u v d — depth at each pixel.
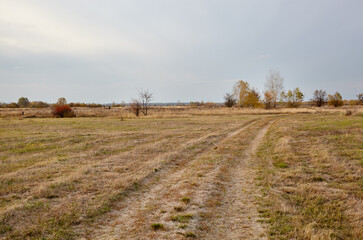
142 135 18.28
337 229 4.57
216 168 9.14
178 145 14.17
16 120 32.28
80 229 4.81
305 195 6.24
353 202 5.61
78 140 15.92
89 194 6.54
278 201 5.90
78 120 32.62
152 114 43.12
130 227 4.88
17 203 5.86
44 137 16.89
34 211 5.46
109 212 5.62
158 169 9.19
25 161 10.48
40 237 4.46
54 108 41.53
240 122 27.67
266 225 4.88
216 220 5.17
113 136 17.64
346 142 12.04
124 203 6.14
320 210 5.38
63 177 7.90
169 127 23.80
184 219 5.12
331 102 58.88
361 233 4.35
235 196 6.53
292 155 10.38
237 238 4.43
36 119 34.59
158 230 4.71
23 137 16.81
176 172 8.96
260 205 5.86
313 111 39.78
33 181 7.65
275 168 8.83
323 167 8.48
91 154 11.82
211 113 43.53
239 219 5.21
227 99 71.00
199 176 8.16
